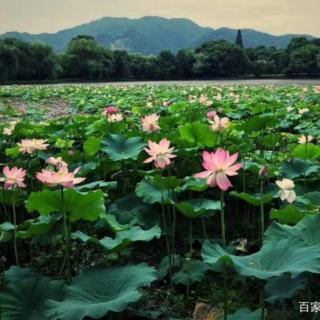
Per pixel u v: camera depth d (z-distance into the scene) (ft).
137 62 304.71
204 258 9.78
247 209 18.79
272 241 10.22
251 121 22.45
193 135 20.85
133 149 19.69
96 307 9.30
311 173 19.30
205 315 12.06
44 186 17.11
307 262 8.89
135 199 16.89
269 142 24.03
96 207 12.55
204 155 10.28
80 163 21.52
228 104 47.60
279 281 11.21
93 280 10.67
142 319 11.94
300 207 15.29
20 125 26.30
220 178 10.19
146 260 15.70
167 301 12.98
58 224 13.61
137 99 64.59
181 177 20.13
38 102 79.30
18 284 10.80
